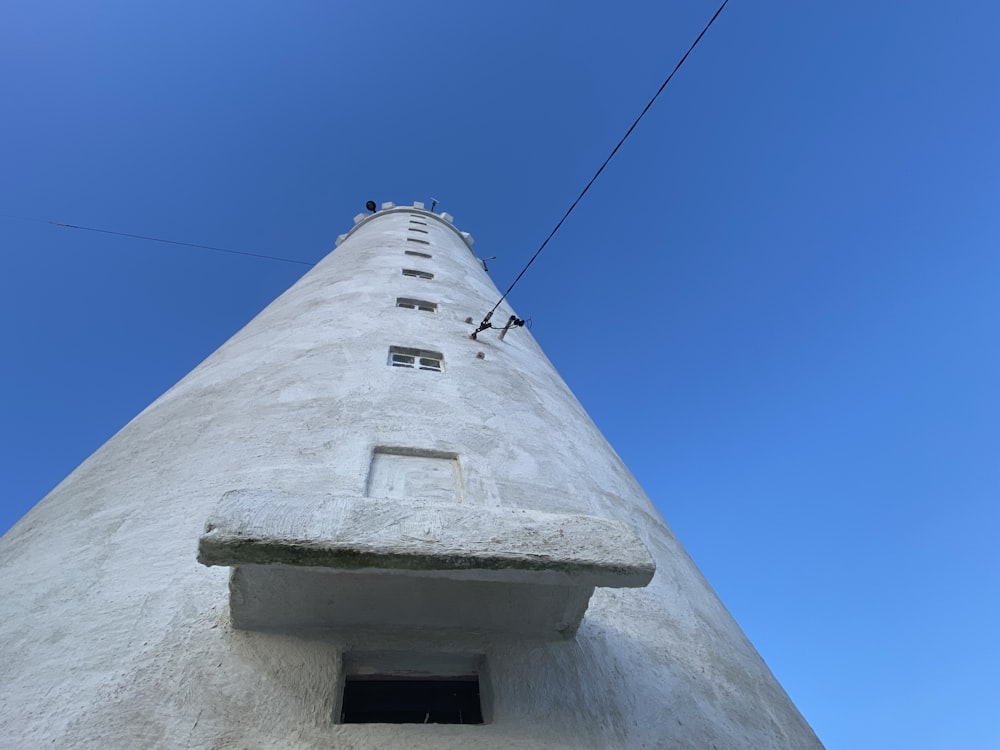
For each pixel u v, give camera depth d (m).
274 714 4.03
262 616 4.53
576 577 4.33
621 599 6.15
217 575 5.07
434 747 4.05
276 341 10.38
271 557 3.87
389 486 6.56
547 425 9.20
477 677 4.95
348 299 12.88
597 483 8.30
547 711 4.55
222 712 3.96
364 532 4.02
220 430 7.35
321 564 3.92
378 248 19.52
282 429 7.23
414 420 7.76
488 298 16.34
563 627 5.04
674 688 5.27
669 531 8.92
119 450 7.65
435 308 13.51
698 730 4.95
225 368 9.65
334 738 3.96
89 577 5.11
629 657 5.36
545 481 7.46
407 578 4.46
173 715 3.88
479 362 10.59
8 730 3.72
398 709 4.79
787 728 5.78
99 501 6.36
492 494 6.77
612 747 4.45
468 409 8.51
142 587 4.93
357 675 4.72
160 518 5.80
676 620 6.33
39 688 4.04
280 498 4.16
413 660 4.80
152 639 4.43
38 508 7.18
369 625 4.76
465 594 4.71
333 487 6.18
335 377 8.73
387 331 10.96
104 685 4.04
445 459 7.28
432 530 4.16
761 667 6.87
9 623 4.70
